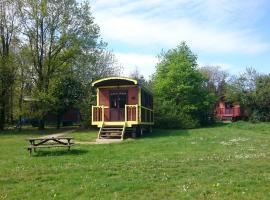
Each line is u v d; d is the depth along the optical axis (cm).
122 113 3183
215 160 1750
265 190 1169
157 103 4488
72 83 4247
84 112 4291
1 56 3972
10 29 4031
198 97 5228
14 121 5047
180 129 4303
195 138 2866
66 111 4559
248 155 1909
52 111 4203
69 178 1390
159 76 5384
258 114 5684
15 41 3997
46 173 1495
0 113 4081
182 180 1321
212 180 1311
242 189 1182
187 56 5356
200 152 2072
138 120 3058
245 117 6069
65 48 4056
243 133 3494
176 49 5428
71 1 4012
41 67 3994
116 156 1942
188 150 2166
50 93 3800
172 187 1226
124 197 1117
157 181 1318
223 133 3475
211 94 5441
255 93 5728
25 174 1478
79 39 4050
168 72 5269
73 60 4128
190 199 1084
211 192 1155
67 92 4234
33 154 2041
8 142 2667
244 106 6000
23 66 3975
